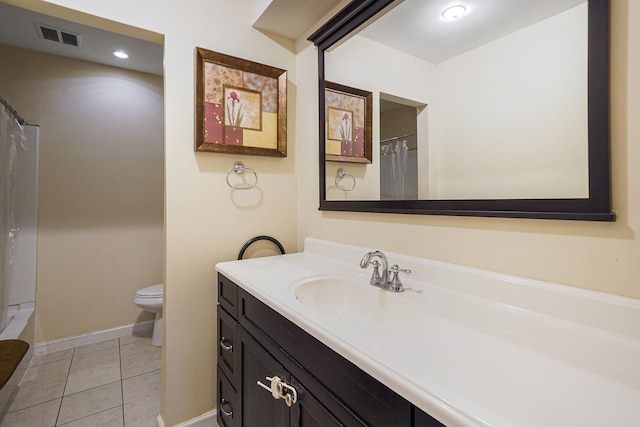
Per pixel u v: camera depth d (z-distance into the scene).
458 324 0.79
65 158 2.36
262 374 1.05
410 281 1.10
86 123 2.43
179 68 1.46
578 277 0.74
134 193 2.64
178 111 1.46
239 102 1.57
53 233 2.32
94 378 1.98
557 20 0.77
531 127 0.82
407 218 1.16
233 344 1.29
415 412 0.53
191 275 1.52
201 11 1.52
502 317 0.80
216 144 1.51
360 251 1.36
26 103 2.21
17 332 1.88
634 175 0.66
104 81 2.50
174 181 1.46
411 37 1.13
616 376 0.56
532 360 0.61
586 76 0.72
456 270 0.97
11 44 2.15
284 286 1.11
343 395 0.69
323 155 1.56
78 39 2.10
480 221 0.93
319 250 1.61
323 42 1.54
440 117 1.05
